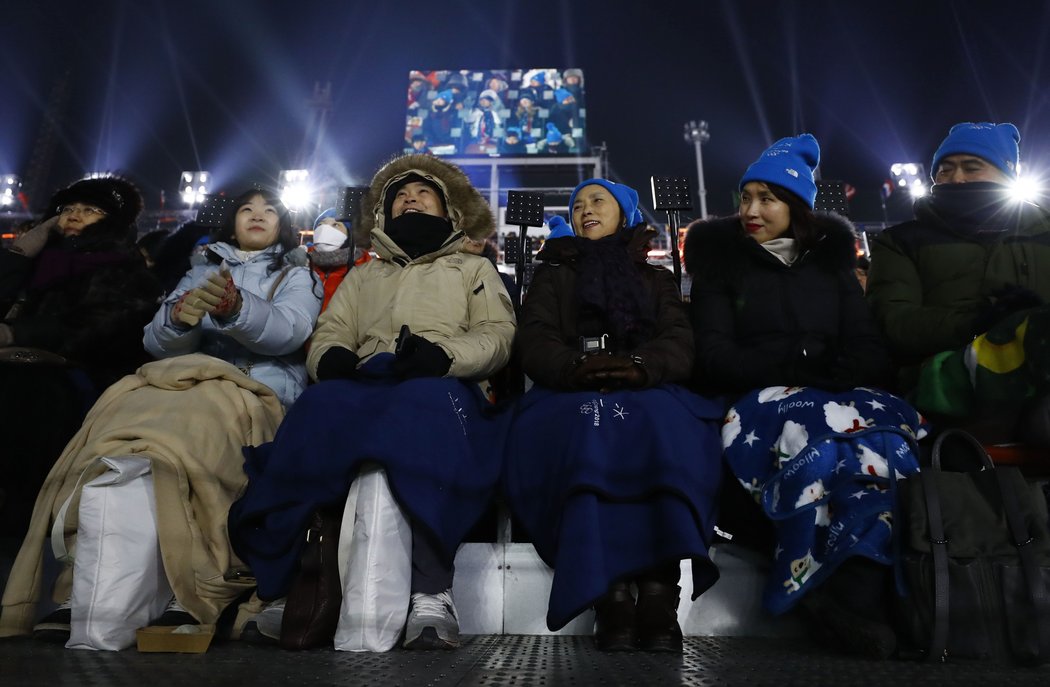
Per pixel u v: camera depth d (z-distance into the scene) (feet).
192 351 7.81
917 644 4.99
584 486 5.62
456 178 9.10
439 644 5.27
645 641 5.21
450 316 7.59
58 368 7.89
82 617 5.17
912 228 8.21
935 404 6.41
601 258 7.86
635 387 6.49
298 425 6.01
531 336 7.27
